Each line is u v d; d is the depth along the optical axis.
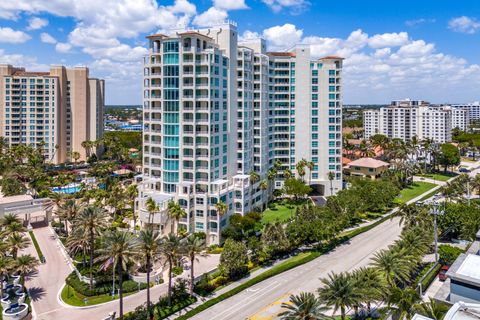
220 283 80.94
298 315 49.88
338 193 138.88
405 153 189.88
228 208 111.38
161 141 112.75
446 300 63.34
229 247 82.62
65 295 76.94
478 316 49.34
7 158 179.88
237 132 129.38
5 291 76.56
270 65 154.25
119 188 134.25
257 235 109.44
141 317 66.31
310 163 155.75
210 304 72.12
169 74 109.81
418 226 88.50
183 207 105.38
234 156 127.38
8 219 93.56
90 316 69.25
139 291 79.31
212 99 110.50
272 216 131.12
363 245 104.75
